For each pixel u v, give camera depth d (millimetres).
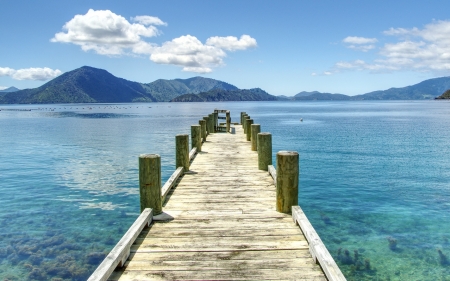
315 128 45125
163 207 6578
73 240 9992
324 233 10312
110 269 3902
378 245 9531
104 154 24750
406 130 41000
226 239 5109
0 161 22141
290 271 4180
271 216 6043
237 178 8844
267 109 131250
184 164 9562
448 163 20406
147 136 36938
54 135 39000
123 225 11078
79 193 14547
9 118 81000
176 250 4762
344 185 15445
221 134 19500
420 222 11133
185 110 129500
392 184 15625
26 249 9445
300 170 18562
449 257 8852
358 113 90125
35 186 15688
